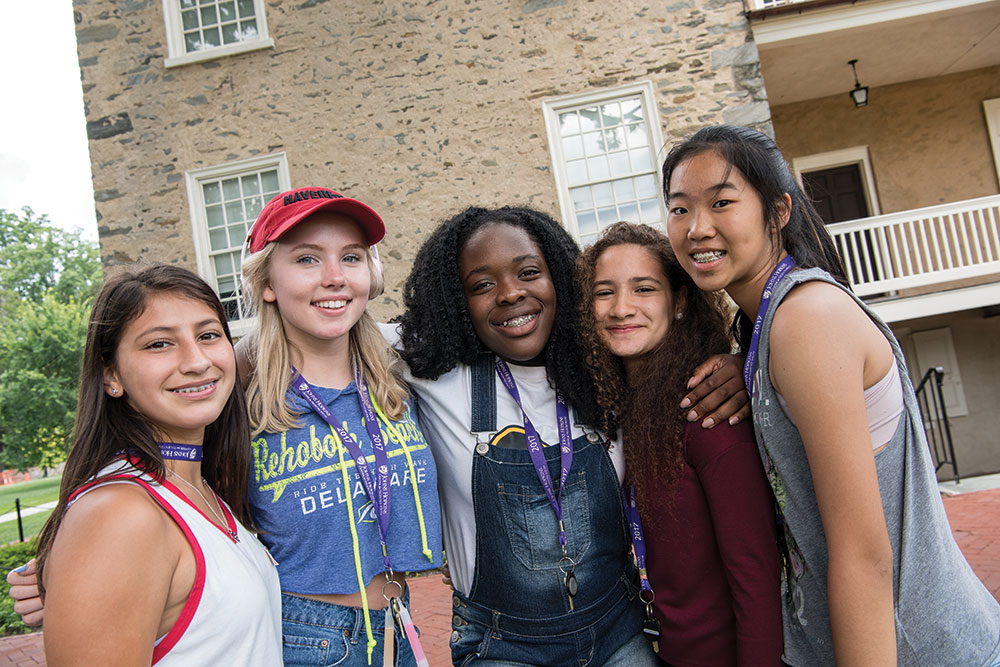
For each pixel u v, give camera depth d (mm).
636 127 7383
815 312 1343
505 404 1990
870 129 9609
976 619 1435
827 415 1300
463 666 1957
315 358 1906
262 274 1846
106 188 7754
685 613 1754
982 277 9180
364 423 1871
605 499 1937
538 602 1877
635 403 1844
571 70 7379
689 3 7309
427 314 2020
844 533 1299
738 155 1521
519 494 1896
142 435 1396
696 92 7258
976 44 8445
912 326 9273
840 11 7266
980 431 9031
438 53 7496
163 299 1419
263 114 7641
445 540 2090
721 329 1907
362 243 1938
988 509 6074
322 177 7539
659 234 1972
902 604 1398
